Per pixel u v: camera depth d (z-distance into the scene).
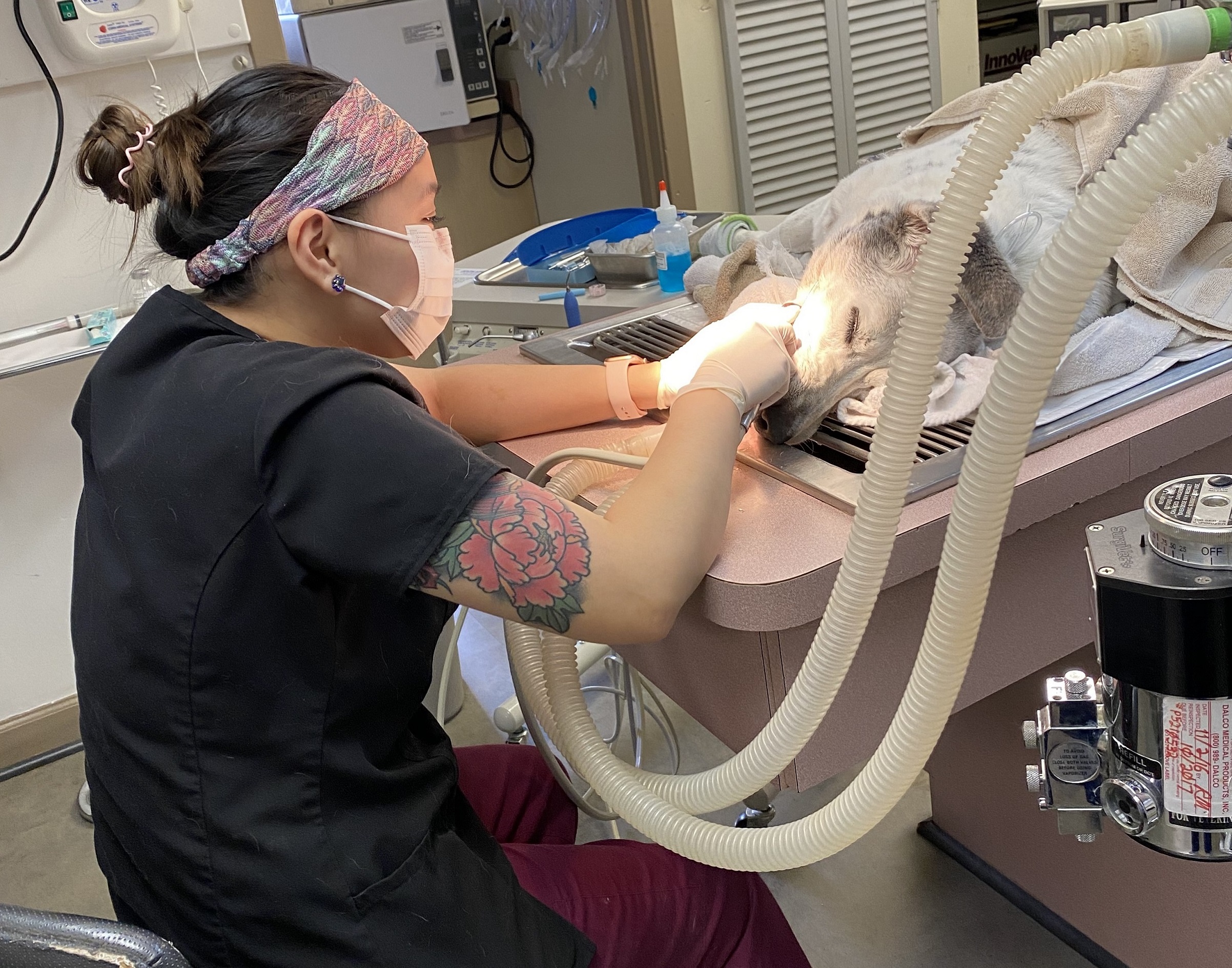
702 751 1.88
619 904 0.91
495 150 3.85
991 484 0.63
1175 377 0.99
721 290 1.33
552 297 2.12
